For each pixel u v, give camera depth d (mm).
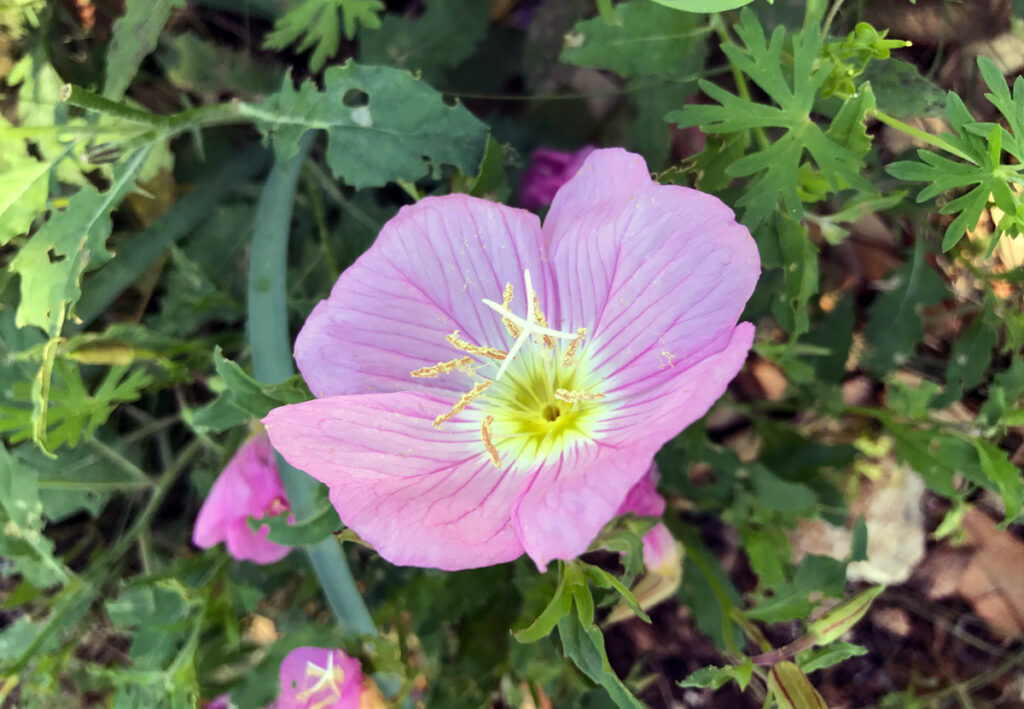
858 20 126
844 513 136
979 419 114
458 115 110
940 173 91
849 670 162
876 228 141
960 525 154
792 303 109
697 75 113
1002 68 130
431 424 89
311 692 99
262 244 115
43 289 106
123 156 110
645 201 81
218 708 130
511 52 143
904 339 133
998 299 123
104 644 151
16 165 107
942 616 159
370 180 113
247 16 140
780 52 96
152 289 144
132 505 154
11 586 150
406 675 111
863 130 95
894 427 122
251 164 142
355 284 88
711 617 130
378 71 108
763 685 155
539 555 73
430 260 89
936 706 158
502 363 87
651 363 83
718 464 127
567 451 88
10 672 110
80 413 116
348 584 109
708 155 104
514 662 117
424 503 82
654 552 117
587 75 141
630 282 83
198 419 100
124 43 109
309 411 80
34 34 125
